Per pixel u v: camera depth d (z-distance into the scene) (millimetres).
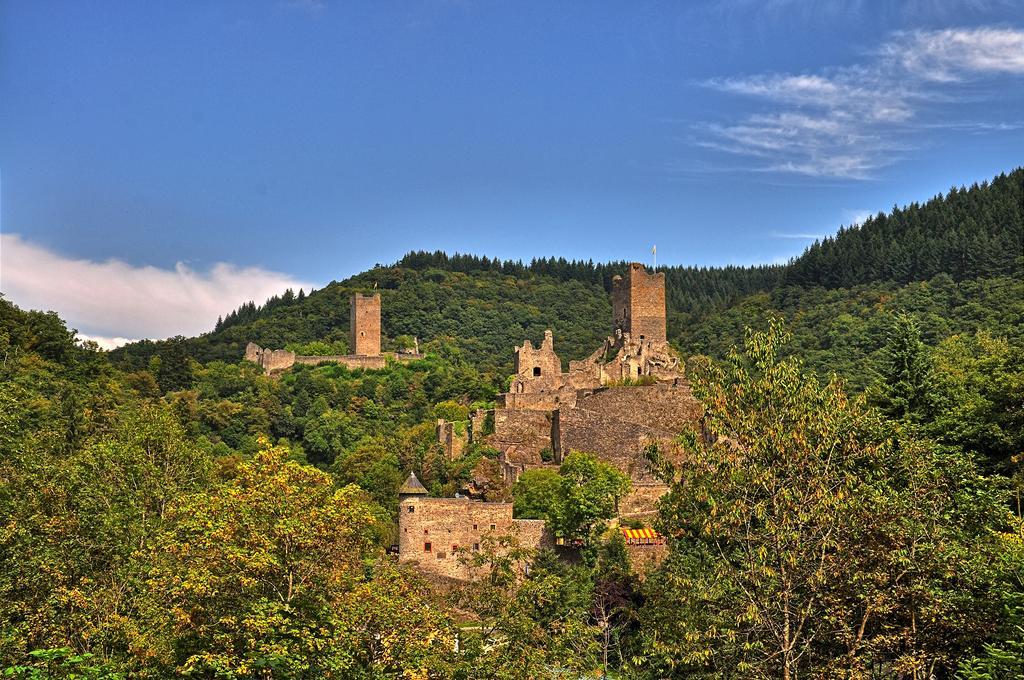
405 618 48656
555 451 130500
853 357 184375
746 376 50250
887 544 45750
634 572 87438
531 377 152625
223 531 50406
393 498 122188
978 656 44781
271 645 45344
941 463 53531
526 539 98812
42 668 46094
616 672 55000
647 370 156000
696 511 48719
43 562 60031
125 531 66625
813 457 47625
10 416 78812
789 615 46156
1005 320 172000
